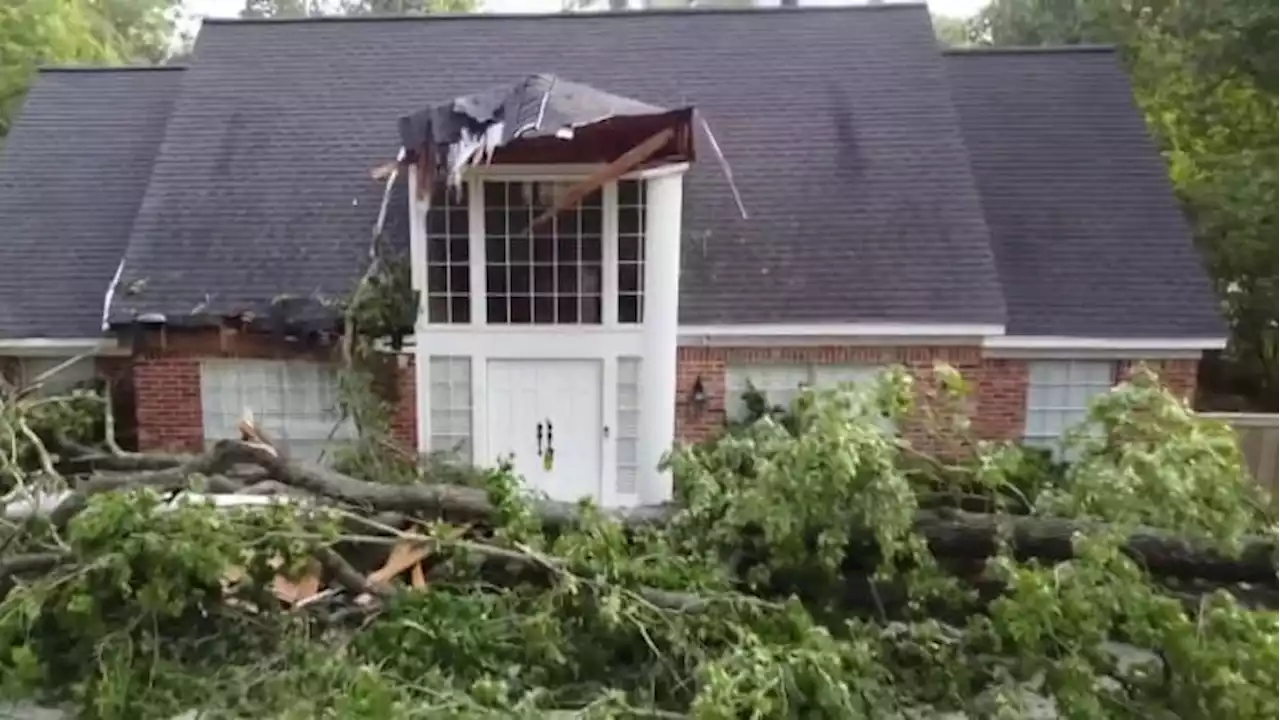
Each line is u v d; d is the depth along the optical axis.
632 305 10.15
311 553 5.14
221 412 10.91
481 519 5.72
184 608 4.88
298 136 12.07
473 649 4.81
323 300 10.52
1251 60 13.85
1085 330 10.64
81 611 4.56
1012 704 4.43
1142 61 17.05
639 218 9.91
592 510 5.46
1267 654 4.21
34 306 11.20
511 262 10.06
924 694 4.71
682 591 4.96
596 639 4.96
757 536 5.23
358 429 9.95
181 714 4.65
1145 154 12.40
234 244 11.08
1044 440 11.02
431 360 10.30
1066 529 5.13
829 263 10.84
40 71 14.07
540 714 4.31
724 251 10.97
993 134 12.70
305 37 13.20
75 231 12.01
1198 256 11.62
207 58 12.94
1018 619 4.43
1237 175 14.60
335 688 4.62
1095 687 4.38
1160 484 4.59
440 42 13.12
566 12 13.42
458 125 8.69
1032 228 11.66
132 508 4.71
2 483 6.82
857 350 10.61
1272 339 15.30
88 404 9.11
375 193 11.47
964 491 5.65
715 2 23.83
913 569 5.05
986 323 10.30
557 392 10.34
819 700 4.13
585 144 9.23
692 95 12.37
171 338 10.64
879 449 4.82
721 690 4.05
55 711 4.98
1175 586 5.29
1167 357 10.75
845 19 13.20
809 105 12.23
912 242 10.95
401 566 5.35
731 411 10.80
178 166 11.80
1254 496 5.36
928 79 12.43
